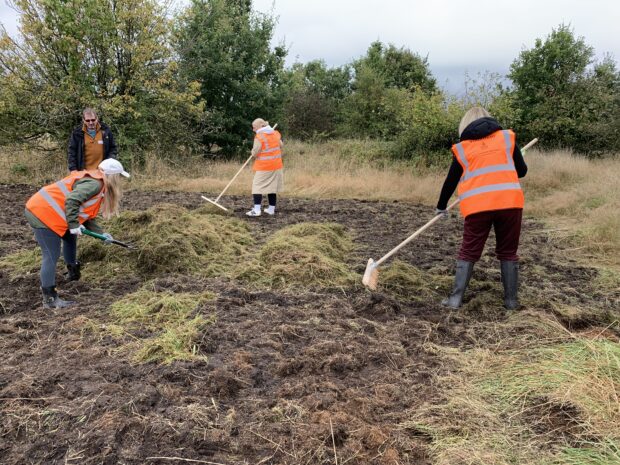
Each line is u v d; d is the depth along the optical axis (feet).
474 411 9.84
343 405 9.95
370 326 13.74
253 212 28.07
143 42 39.96
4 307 14.80
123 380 10.76
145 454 8.61
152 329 13.29
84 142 22.68
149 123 42.96
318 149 56.39
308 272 17.44
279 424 9.43
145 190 36.81
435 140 46.73
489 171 14.25
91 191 14.20
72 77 38.52
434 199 34.83
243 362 11.59
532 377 10.78
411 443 9.04
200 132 47.44
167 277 17.43
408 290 16.51
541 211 30.12
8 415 9.53
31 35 37.88
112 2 40.40
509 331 13.51
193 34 50.16
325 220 27.66
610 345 11.46
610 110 49.70
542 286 17.21
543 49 51.55
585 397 9.87
